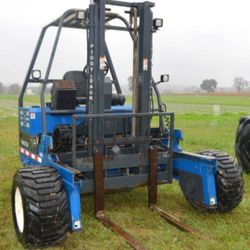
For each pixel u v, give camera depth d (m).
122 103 6.14
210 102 53.47
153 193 5.13
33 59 5.80
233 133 14.25
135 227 4.73
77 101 5.48
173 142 5.32
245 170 7.32
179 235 4.45
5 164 8.46
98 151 4.79
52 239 4.12
